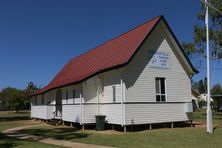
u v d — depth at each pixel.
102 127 24.08
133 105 23.53
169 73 26.02
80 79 25.14
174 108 25.89
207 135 20.27
